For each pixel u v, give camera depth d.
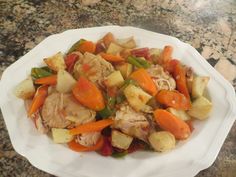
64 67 0.31
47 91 0.30
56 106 0.28
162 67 0.32
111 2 0.41
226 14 0.41
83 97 0.28
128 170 0.26
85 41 0.33
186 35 0.38
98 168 0.26
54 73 0.31
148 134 0.28
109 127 0.29
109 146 0.28
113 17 0.39
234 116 0.29
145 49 0.33
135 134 0.28
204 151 0.27
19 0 0.41
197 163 0.26
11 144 0.28
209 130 0.28
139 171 0.26
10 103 0.29
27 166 0.27
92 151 0.27
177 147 0.28
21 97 0.29
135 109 0.29
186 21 0.40
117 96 0.29
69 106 0.28
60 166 0.26
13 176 0.26
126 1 0.41
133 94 0.28
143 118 0.28
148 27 0.39
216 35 0.39
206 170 0.27
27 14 0.39
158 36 0.35
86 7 0.40
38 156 0.26
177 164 0.26
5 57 0.34
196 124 0.29
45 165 0.25
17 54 0.35
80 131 0.27
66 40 0.34
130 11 0.40
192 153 0.27
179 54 0.34
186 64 0.33
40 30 0.37
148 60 0.33
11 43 0.36
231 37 0.39
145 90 0.29
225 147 0.29
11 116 0.28
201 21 0.40
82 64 0.31
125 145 0.27
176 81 0.32
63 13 0.39
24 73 0.31
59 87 0.29
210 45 0.37
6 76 0.31
